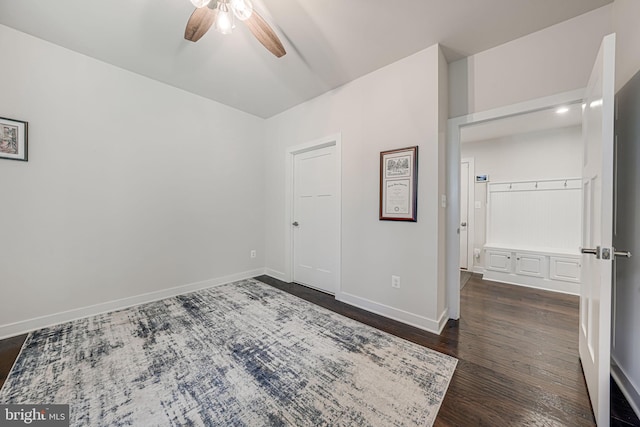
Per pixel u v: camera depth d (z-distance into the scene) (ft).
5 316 6.40
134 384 4.74
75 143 7.33
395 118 7.54
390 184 7.61
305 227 10.93
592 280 4.52
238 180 11.43
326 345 6.12
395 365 5.35
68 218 7.26
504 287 10.70
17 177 6.51
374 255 8.11
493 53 6.82
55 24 6.19
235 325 7.11
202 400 4.38
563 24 5.87
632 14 4.57
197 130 9.96
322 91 9.49
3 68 6.29
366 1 5.36
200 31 5.23
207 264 10.42
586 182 5.13
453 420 3.98
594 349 4.18
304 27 6.14
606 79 3.79
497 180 12.60
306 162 10.83
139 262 8.59
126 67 8.05
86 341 6.21
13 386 4.65
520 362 5.48
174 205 9.40
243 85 9.11
